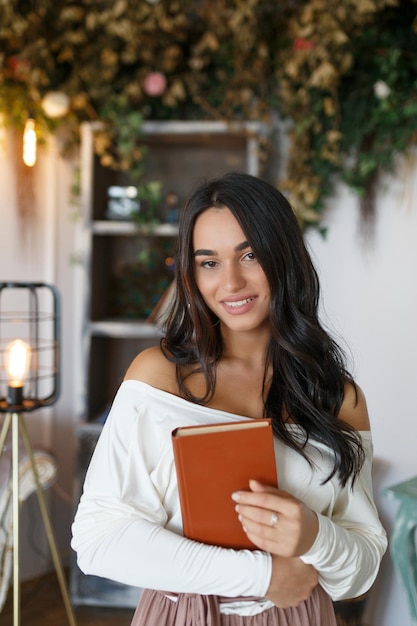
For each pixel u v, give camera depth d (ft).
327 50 7.82
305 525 3.23
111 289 10.02
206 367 3.90
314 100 8.28
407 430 7.86
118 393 3.91
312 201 8.27
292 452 3.80
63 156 9.52
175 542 3.35
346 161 8.39
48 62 8.64
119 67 9.09
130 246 9.99
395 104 7.63
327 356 3.99
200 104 9.05
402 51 7.70
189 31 8.99
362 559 3.59
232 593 3.33
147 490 3.64
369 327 8.21
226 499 3.37
